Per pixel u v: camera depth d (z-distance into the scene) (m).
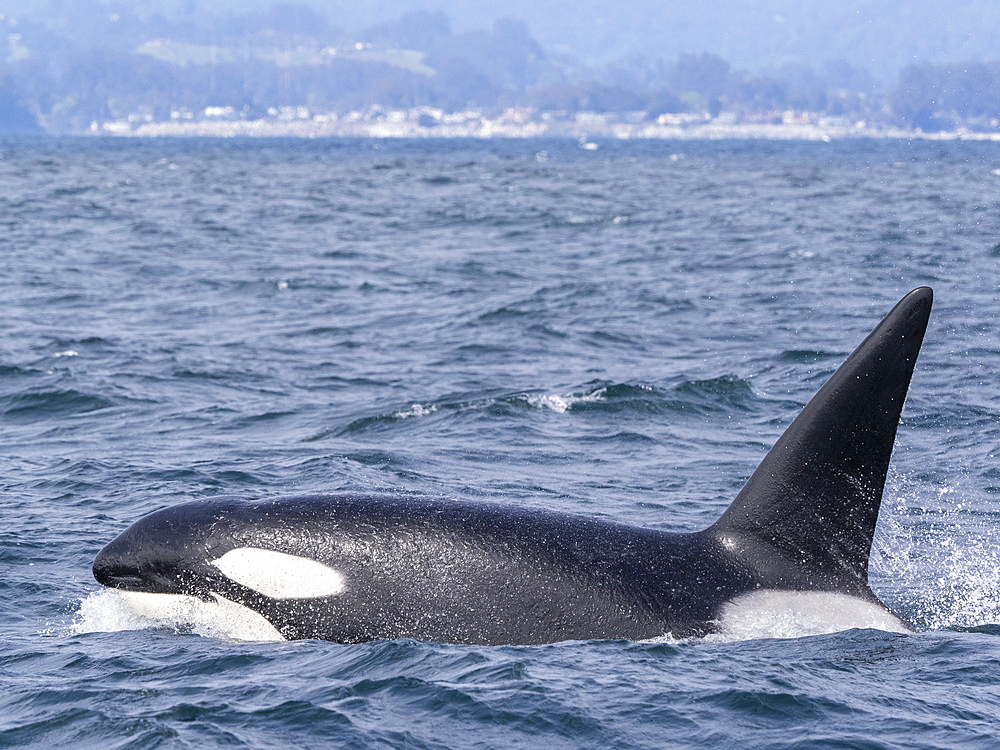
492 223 186.25
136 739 23.48
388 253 142.38
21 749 23.50
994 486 44.84
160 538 28.48
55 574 35.59
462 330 86.25
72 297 103.62
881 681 25.42
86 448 53.09
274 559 27.75
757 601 27.70
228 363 73.75
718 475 47.59
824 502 27.88
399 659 26.33
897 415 26.75
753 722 23.56
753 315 91.31
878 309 92.44
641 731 23.27
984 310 86.19
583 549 28.06
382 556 27.73
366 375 70.19
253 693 25.25
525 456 50.62
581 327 86.75
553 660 26.14
